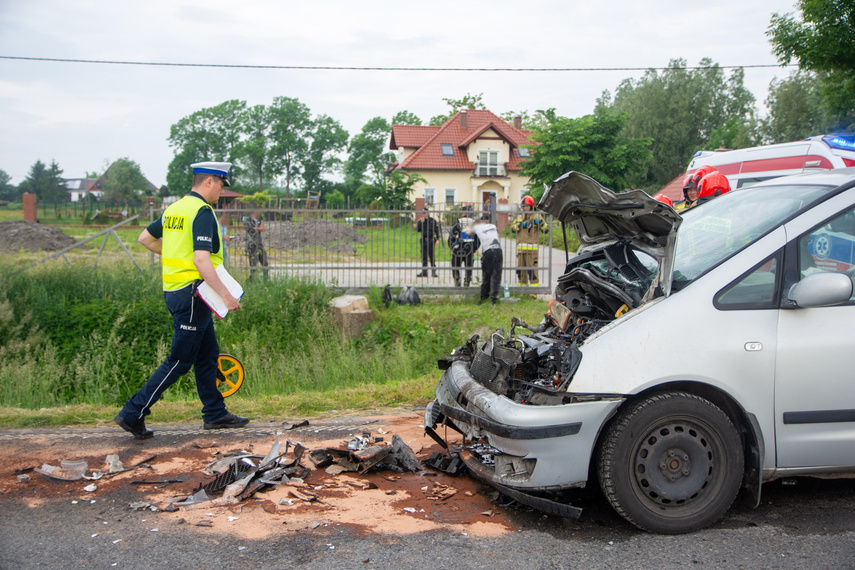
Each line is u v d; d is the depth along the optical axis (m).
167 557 3.12
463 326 10.48
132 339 9.14
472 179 46.94
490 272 11.59
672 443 3.42
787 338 3.49
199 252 4.69
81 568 3.02
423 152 47.38
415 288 11.84
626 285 4.07
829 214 3.70
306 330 9.76
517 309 11.27
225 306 4.78
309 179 95.25
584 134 32.56
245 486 3.87
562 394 3.41
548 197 4.23
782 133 44.75
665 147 54.78
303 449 4.29
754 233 3.78
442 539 3.34
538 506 3.38
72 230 36.22
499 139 46.91
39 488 3.97
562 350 3.61
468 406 3.86
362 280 11.91
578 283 4.37
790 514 3.69
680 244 4.22
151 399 4.84
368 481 4.16
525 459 3.41
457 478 4.25
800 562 3.11
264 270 11.44
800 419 3.50
